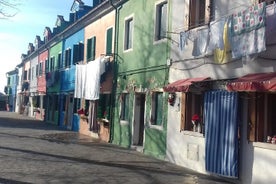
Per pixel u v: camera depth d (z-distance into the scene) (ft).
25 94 174.09
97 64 72.02
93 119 78.33
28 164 43.57
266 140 34.91
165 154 50.31
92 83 73.77
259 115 35.04
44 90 131.85
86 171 40.81
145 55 57.72
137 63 60.34
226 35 37.42
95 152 55.72
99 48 79.71
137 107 61.21
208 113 41.22
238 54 35.45
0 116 152.05
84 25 90.48
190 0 46.47
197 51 42.91
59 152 54.29
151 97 54.90
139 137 61.11
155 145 53.11
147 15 57.98
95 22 83.20
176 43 49.06
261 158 34.22
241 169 36.68
